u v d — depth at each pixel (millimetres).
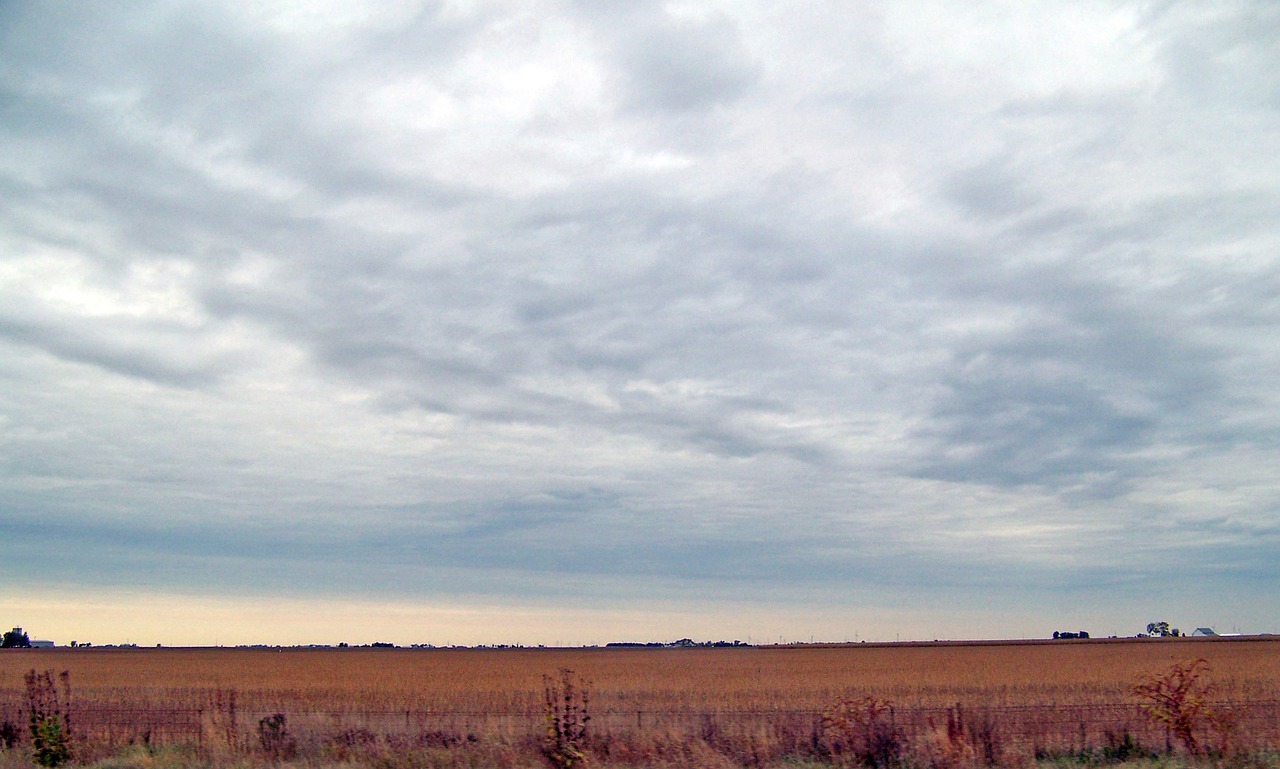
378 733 25359
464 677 64375
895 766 20062
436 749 21719
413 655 142000
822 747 21906
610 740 22359
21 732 24906
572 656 132875
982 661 84750
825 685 51875
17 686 53312
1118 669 66312
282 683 57781
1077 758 20969
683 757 20406
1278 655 84562
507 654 149375
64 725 25203
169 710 36812
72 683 58500
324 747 22344
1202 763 19281
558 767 19938
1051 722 28969
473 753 20969
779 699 42906
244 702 42469
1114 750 21594
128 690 50656
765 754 21266
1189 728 20672
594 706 39594
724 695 45125
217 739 23125
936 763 19875
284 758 21609
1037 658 89125
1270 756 19578
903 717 28969
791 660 98438
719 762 19969
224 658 120125
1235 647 115500
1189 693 21656
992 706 35750
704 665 86875
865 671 68625
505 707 39875
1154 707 21453
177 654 143500
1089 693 43688
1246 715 28891
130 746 23484
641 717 31844
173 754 21984
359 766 19906
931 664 80438
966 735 21750
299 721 30219
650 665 88812
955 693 44156
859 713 22328
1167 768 18875
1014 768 19547
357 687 53250
